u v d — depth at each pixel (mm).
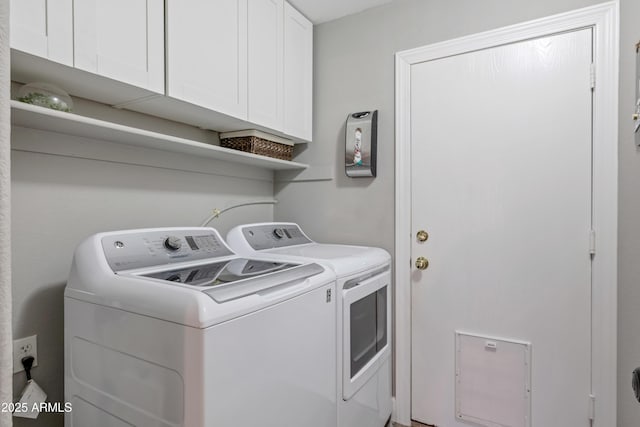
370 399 1566
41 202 1219
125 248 1144
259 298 932
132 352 904
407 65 1890
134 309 897
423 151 1853
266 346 945
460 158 1766
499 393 1673
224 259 1413
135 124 1482
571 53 1528
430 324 1836
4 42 423
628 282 1438
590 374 1494
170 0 1242
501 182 1674
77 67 994
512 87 1646
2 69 421
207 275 1089
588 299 1502
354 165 1958
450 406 1783
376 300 1663
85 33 1011
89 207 1355
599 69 1473
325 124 2154
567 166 1541
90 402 1020
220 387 806
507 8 1655
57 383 1260
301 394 1090
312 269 1233
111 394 957
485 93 1703
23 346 1170
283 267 1247
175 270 1166
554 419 1560
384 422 1746
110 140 1389
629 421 1431
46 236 1233
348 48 2074
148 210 1569
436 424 1814
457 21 1769
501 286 1675
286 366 1022
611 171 1452
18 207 1163
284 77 1868
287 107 1893
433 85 1824
